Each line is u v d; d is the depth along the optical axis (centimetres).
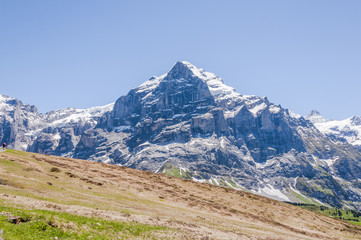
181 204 9606
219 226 7088
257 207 11750
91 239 3541
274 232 8244
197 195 11531
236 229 7169
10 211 3644
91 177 10088
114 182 10325
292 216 11725
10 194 5088
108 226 4309
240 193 13575
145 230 4694
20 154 10638
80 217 4391
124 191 9400
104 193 8331
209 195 12006
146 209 7319
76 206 5322
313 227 10988
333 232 10956
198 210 9344
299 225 10819
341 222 13062
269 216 10981
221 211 9931
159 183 12181
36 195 5759
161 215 6894
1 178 6506
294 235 8581
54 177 8494
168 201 9594
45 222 3547
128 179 11412
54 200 5688
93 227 4059
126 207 6969
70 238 3384
